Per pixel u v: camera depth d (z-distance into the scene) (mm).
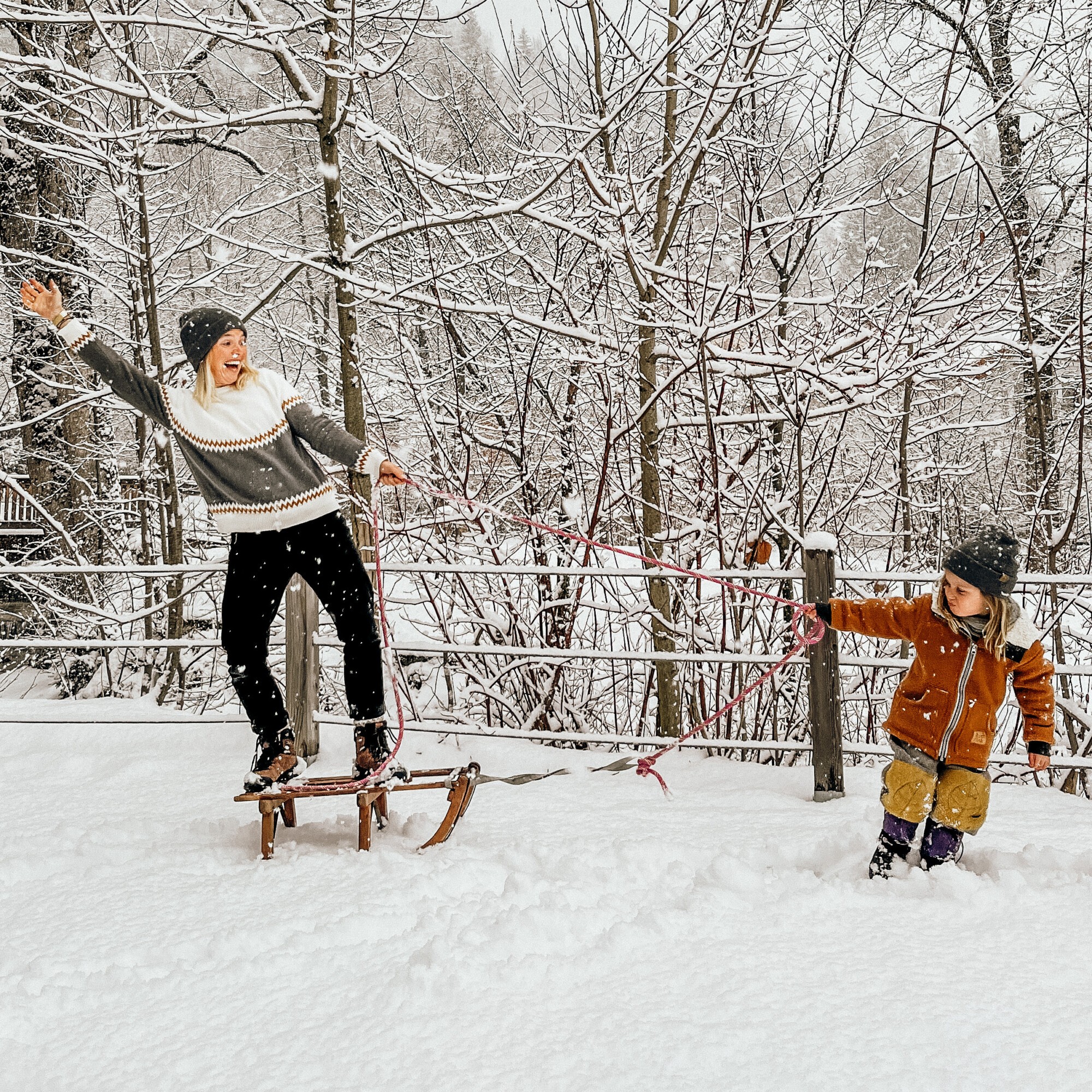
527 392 6508
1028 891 3305
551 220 5957
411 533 6363
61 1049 2488
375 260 7996
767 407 6414
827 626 4398
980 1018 2516
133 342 8867
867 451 7945
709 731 5566
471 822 4297
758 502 6078
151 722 5809
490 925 3037
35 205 9508
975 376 6641
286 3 6332
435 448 6566
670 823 4230
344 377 6363
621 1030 2486
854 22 7020
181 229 10125
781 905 3232
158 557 10180
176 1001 2695
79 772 5281
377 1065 2371
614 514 6508
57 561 9633
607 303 6695
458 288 7000
